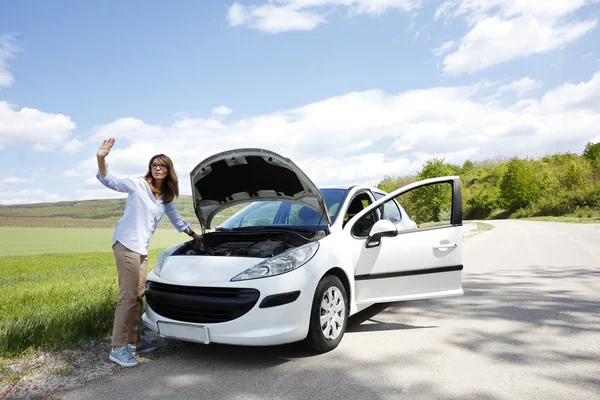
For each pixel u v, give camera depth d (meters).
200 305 3.25
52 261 17.84
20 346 3.56
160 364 3.32
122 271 3.39
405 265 4.11
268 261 3.31
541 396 2.60
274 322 3.14
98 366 3.29
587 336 3.84
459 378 2.90
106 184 3.31
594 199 47.50
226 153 3.89
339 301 3.67
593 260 9.47
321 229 4.05
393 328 4.21
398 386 2.78
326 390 2.74
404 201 31.27
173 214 3.86
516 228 24.83
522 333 3.97
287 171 3.87
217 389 2.79
